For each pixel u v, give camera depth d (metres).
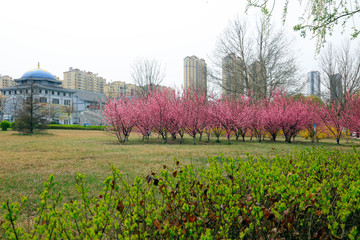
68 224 1.75
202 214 2.04
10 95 69.69
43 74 72.88
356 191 1.86
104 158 8.59
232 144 15.11
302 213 2.06
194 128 15.61
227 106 15.97
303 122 17.77
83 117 56.66
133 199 2.06
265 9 4.56
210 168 2.68
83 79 127.56
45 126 27.27
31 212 3.56
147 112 16.02
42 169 6.69
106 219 1.80
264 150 11.16
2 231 2.77
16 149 11.28
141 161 7.87
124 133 16.48
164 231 1.72
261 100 24.05
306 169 3.31
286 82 25.39
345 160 4.21
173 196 2.11
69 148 11.80
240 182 2.40
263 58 26.47
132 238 1.64
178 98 16.83
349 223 2.38
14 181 5.34
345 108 18.44
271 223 1.84
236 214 1.88
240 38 26.97
